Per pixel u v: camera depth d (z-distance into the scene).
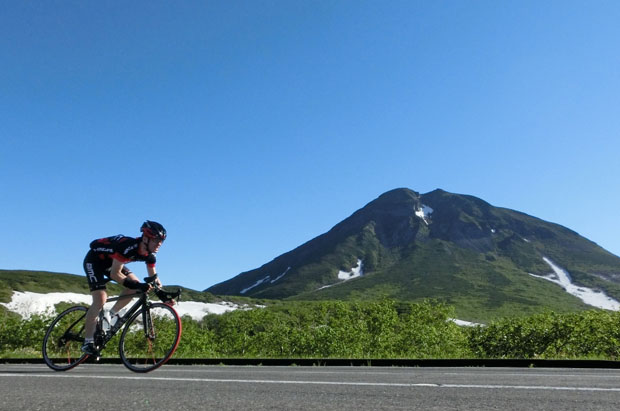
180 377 6.27
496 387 5.00
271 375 6.77
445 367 11.05
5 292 107.56
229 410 3.63
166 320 7.17
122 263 6.97
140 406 3.80
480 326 22.75
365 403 3.97
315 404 3.91
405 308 86.31
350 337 24.06
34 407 3.74
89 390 4.82
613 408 3.76
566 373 7.98
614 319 18.73
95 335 7.12
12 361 12.61
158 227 6.90
